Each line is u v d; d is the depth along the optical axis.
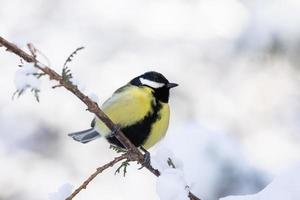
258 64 12.16
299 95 12.36
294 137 12.55
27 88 4.20
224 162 7.17
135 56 14.66
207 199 6.95
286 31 10.88
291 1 10.73
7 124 13.68
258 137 12.71
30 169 13.32
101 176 12.84
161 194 4.48
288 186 4.06
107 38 15.00
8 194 13.05
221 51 13.66
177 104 13.49
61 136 13.66
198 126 7.32
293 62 11.44
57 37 15.16
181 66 14.09
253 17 11.59
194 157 7.07
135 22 15.02
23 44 4.26
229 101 13.27
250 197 4.14
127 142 5.16
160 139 6.98
